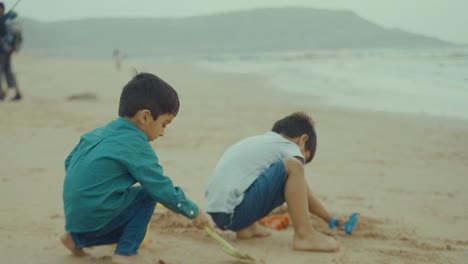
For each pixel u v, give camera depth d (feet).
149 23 636.48
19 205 11.57
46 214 10.93
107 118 25.77
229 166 9.62
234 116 27.89
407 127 24.57
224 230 9.78
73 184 7.63
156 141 20.30
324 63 93.30
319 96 38.34
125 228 8.11
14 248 8.81
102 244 8.24
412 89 40.70
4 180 13.87
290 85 48.88
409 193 13.89
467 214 12.07
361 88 42.86
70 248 8.34
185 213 8.13
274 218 11.23
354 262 8.77
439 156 18.63
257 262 8.63
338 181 15.12
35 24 585.63
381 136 22.47
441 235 10.48
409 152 19.29
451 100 33.83
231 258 8.84
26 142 19.52
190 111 30.01
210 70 83.76
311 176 15.72
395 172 16.29
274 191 9.23
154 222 10.64
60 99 34.81
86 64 107.04
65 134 21.29
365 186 14.60
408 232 10.61
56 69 79.10
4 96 32.81
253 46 568.41
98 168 7.57
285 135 10.01
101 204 7.51
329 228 10.81
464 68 61.36
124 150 7.61
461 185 14.78
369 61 92.79
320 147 20.26
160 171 7.76
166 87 7.84
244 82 54.60
